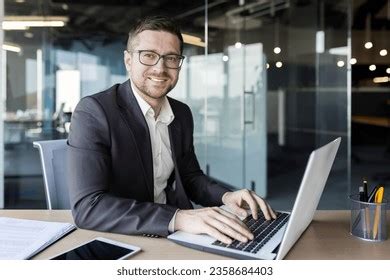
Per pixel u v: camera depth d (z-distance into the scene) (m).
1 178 3.97
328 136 4.51
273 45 4.35
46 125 3.97
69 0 3.92
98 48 3.98
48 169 1.56
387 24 5.14
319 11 4.41
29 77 3.91
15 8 3.83
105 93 1.32
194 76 4.18
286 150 4.43
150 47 1.25
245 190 1.32
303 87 4.43
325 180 1.08
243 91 4.30
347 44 4.47
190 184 1.50
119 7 3.99
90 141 1.18
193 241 0.98
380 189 1.10
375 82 5.36
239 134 4.32
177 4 4.10
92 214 1.09
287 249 0.93
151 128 1.37
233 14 4.22
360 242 1.04
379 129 5.71
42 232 1.07
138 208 1.09
